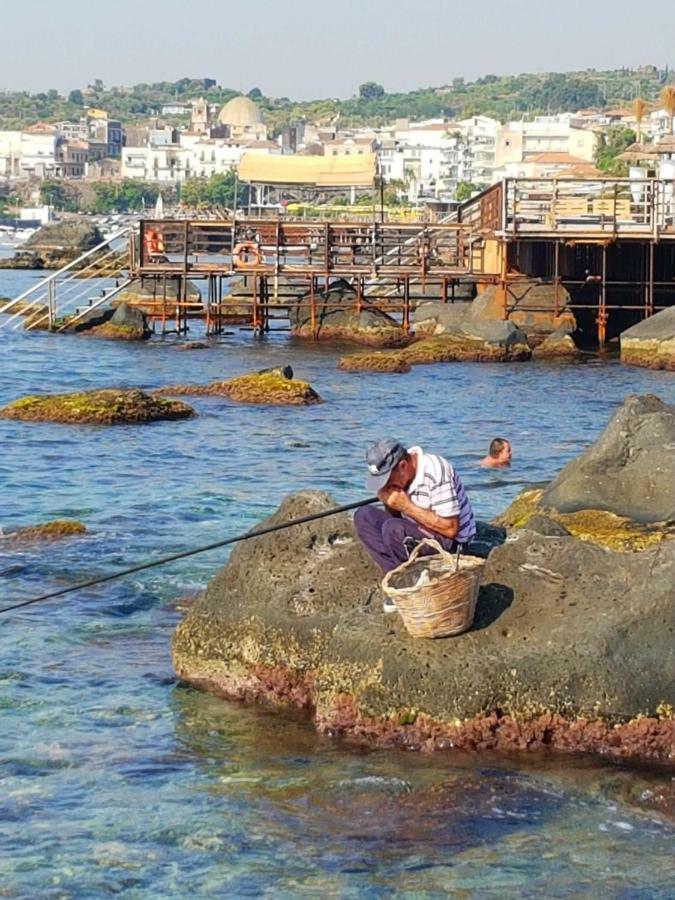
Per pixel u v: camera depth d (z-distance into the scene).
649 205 48.69
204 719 11.91
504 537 12.97
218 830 9.94
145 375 38.91
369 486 11.88
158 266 50.12
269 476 23.09
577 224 49.84
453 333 43.22
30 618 14.57
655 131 183.00
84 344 47.34
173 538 18.08
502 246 46.88
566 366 41.00
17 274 95.94
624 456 16.27
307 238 51.88
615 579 11.56
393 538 11.84
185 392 33.12
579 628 11.16
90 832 9.93
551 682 10.98
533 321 46.59
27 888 9.20
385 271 48.81
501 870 9.34
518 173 147.75
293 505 13.11
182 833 9.91
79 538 18.02
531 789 10.45
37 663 13.25
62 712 12.06
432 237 52.88
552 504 16.14
